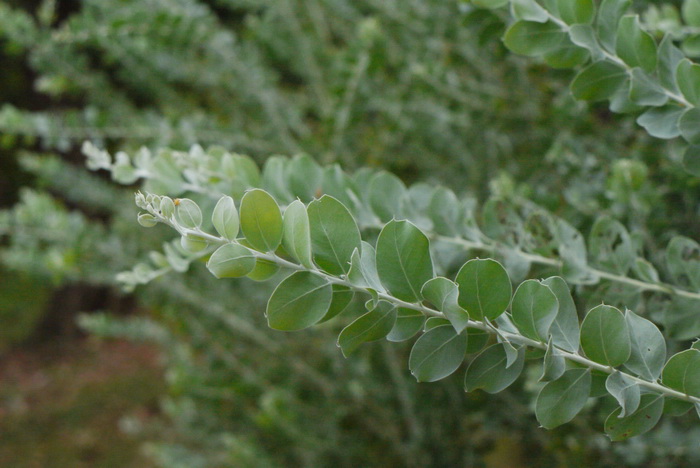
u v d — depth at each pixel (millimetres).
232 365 1650
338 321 1352
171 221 586
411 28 1398
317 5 1763
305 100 1883
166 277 1553
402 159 1657
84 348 5113
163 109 1834
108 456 3465
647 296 739
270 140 1572
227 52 1555
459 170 1584
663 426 848
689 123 651
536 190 911
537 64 1105
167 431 2285
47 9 1453
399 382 1481
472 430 1537
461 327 588
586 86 678
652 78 667
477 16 785
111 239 1610
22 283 5555
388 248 597
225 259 583
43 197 1530
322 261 594
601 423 905
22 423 3941
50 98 3852
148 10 1269
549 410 605
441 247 741
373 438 1666
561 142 1044
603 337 600
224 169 728
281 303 588
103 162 730
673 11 776
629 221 814
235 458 1533
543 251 738
